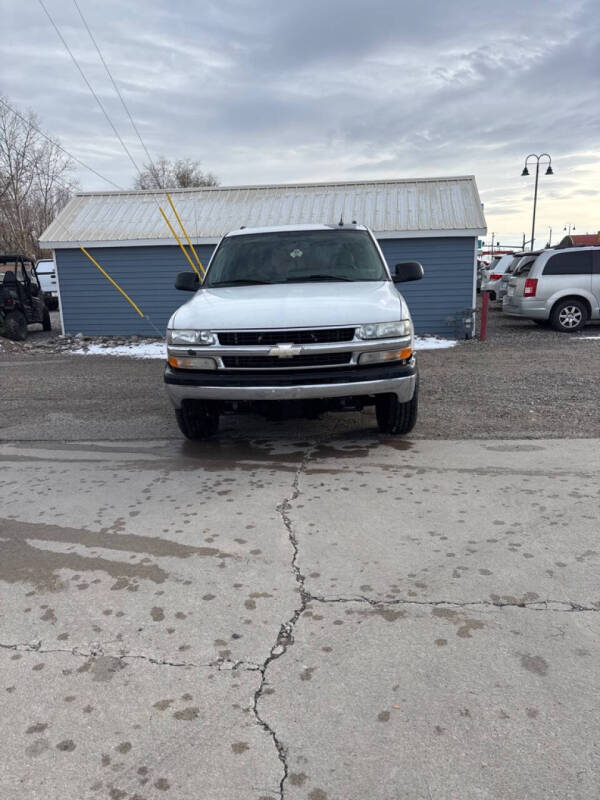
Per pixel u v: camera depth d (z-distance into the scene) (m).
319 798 1.76
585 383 7.30
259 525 3.56
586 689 2.15
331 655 2.39
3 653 2.47
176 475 4.50
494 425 5.53
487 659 2.33
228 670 2.33
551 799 1.72
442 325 13.70
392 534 3.37
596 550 3.11
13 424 6.32
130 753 1.95
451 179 14.88
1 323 14.64
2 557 3.29
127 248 14.47
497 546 3.19
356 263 5.54
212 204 15.16
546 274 12.95
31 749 1.97
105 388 8.33
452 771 1.83
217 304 4.68
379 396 4.77
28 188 39.66
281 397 4.34
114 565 3.16
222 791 1.79
